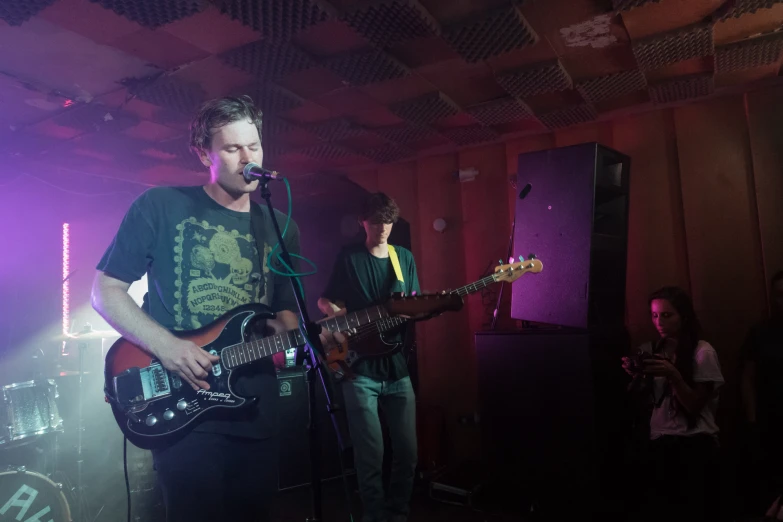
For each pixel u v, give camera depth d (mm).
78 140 3928
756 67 3336
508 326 4281
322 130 4020
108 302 1455
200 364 1451
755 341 3215
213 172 1612
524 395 3104
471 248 4520
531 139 4340
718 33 2893
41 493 2746
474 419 4363
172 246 1553
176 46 2748
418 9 2428
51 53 2783
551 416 2998
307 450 3959
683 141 3818
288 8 2361
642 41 2840
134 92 3172
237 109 1579
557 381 2996
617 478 3006
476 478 3611
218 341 1538
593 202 3082
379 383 2904
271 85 3205
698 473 2719
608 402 3029
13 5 2205
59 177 4586
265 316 1626
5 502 2654
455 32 2635
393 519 2893
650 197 3906
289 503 3639
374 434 2877
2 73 2980
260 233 1702
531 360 3098
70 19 2473
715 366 2797
